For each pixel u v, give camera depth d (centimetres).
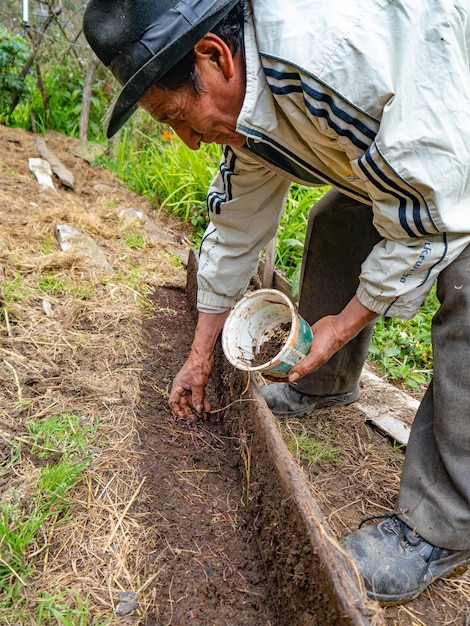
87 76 465
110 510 125
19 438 137
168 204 348
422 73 95
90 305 208
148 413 162
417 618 123
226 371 174
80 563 112
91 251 246
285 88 100
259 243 155
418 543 123
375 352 239
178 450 151
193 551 122
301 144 115
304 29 97
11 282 206
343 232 157
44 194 312
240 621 109
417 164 97
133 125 452
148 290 236
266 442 126
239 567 120
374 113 97
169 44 95
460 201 104
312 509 104
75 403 156
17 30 548
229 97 108
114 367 177
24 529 111
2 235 238
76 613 101
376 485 161
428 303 287
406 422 189
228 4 96
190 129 116
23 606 102
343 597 87
